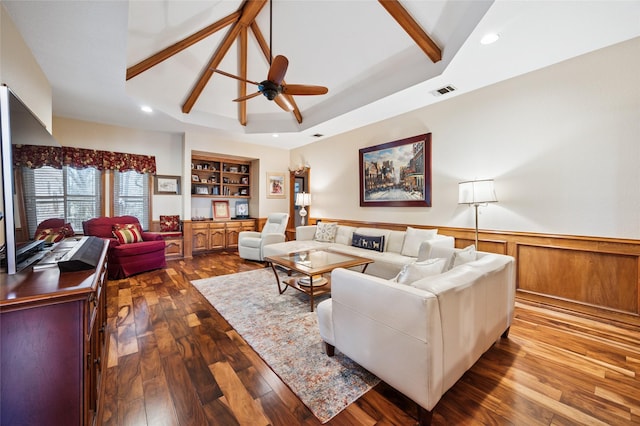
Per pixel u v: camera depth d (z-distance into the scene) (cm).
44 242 174
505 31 220
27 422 99
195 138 541
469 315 152
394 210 439
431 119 380
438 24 257
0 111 121
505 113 307
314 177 602
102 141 464
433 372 123
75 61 253
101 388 155
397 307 134
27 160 147
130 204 498
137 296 316
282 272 425
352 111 403
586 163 257
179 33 304
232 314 265
